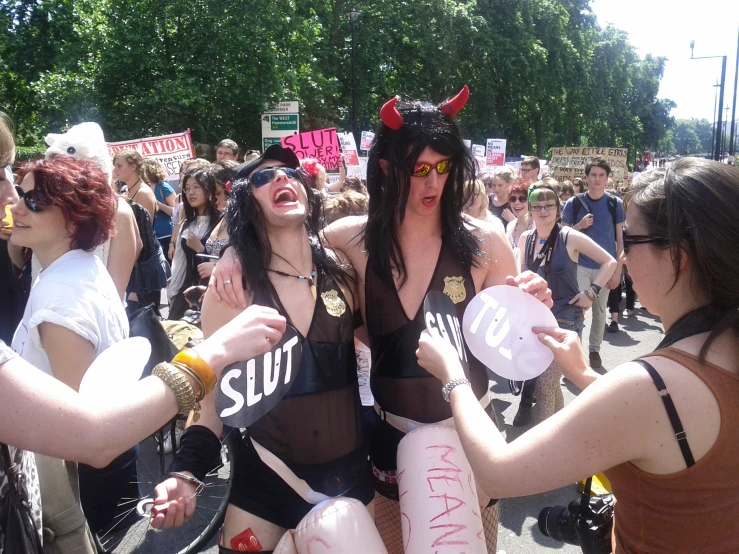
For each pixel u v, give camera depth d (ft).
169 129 60.39
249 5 61.93
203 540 9.08
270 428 5.61
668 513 3.82
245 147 66.74
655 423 3.68
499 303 5.81
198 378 4.05
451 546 4.92
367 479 5.99
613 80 138.41
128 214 9.95
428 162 5.68
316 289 5.84
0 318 9.82
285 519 5.68
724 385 3.68
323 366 5.70
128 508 8.51
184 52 61.16
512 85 96.73
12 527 4.32
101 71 58.54
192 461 5.46
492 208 23.54
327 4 81.30
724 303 3.87
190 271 15.28
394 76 91.09
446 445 5.38
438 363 5.07
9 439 3.56
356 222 6.44
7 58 74.38
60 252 6.54
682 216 3.88
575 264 13.24
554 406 11.60
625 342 21.97
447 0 86.53
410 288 6.03
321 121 73.72
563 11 105.19
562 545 9.89
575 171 39.37
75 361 6.01
